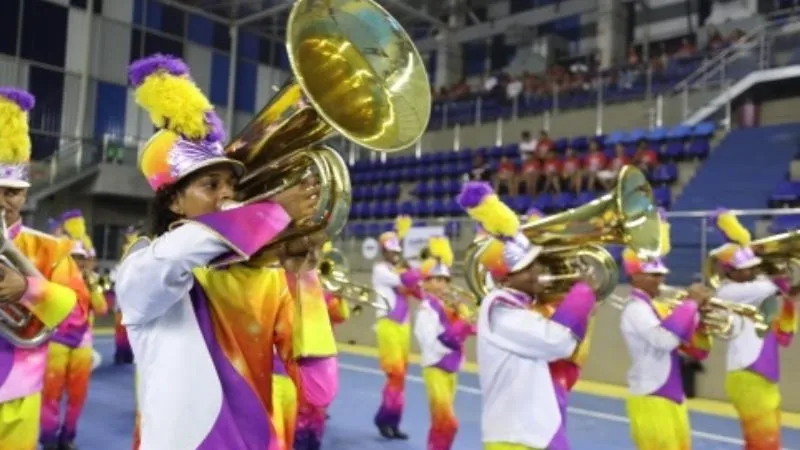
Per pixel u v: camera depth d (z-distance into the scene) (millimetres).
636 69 15258
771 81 12531
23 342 2688
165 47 18297
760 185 10672
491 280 3160
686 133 12320
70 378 5375
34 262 3111
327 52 1778
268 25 20125
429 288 5191
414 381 9227
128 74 1754
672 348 3852
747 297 4648
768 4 16891
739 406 4727
